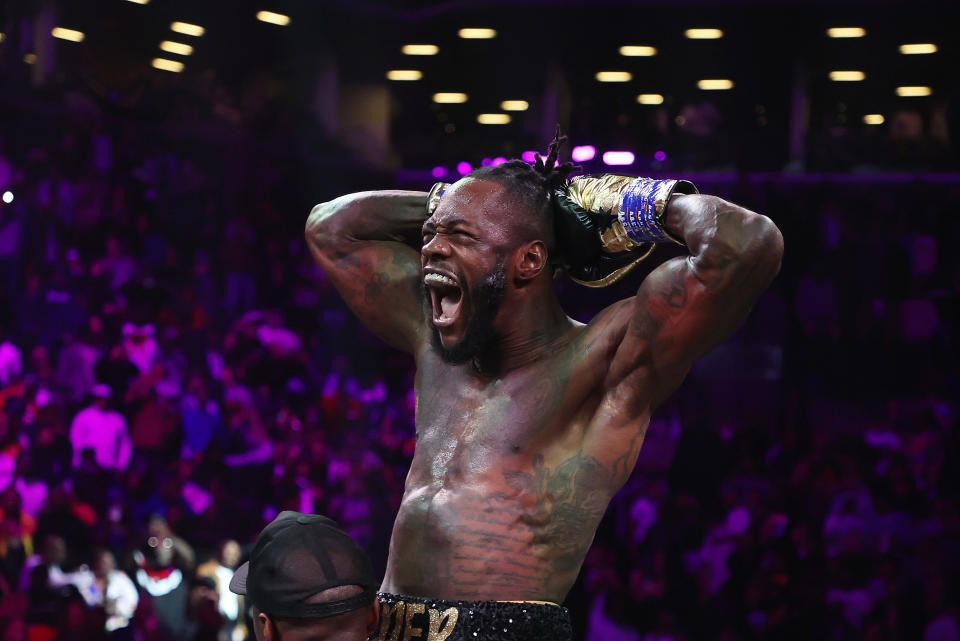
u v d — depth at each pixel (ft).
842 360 43.70
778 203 48.14
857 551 26.84
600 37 52.70
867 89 50.60
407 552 5.97
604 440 5.98
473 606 5.60
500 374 6.15
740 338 44.24
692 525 27.76
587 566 26.66
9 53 40.63
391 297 6.89
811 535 27.86
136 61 44.96
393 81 53.67
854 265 45.91
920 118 49.39
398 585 6.00
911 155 48.65
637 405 6.03
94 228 40.06
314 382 37.96
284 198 49.08
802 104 50.47
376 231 6.96
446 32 53.42
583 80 53.21
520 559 5.75
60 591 21.68
